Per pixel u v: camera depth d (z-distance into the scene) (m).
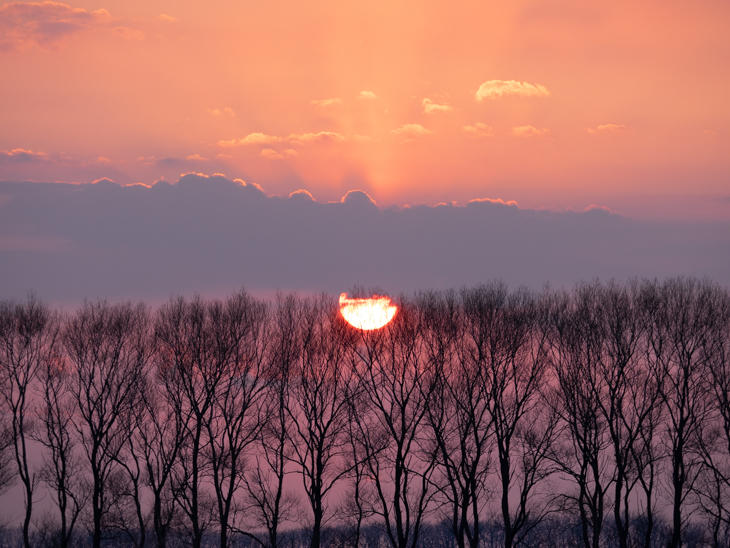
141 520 85.19
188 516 85.69
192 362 87.62
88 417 87.50
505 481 81.38
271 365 89.50
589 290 88.62
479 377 86.00
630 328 84.31
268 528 83.69
